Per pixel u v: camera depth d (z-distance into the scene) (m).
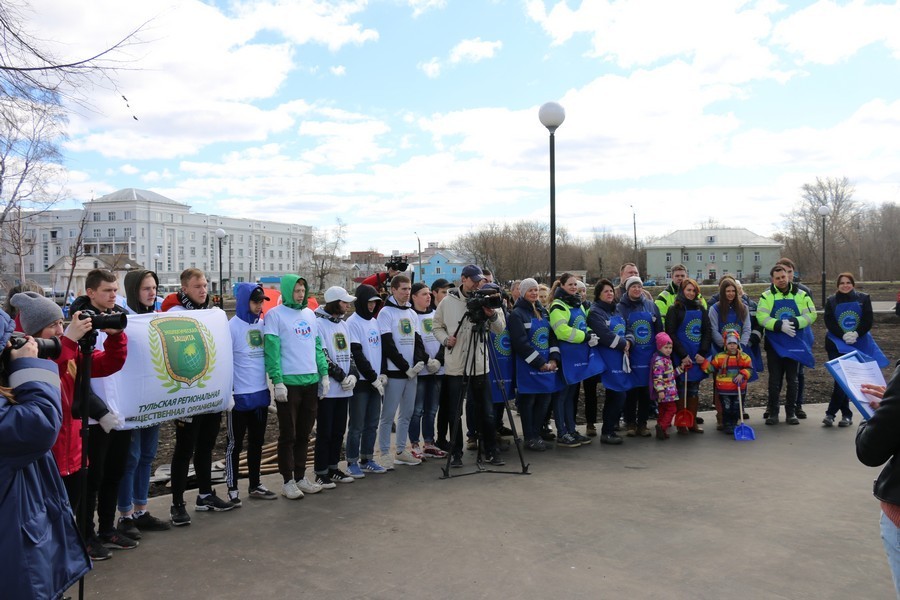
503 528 4.86
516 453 7.31
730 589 3.78
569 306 7.54
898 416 2.31
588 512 5.18
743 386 7.86
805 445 7.29
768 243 96.81
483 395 6.73
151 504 5.57
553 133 9.47
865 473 6.16
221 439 8.35
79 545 2.77
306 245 103.69
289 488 5.72
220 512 5.36
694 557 4.25
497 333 7.04
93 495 4.42
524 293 7.39
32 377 2.56
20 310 3.14
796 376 8.30
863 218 69.00
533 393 7.27
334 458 6.21
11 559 2.44
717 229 101.75
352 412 6.37
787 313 8.23
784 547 4.40
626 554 4.32
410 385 6.88
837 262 67.00
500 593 3.78
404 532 4.82
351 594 3.81
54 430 2.54
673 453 7.07
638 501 5.44
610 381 7.53
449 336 6.79
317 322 6.09
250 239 116.38
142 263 97.19
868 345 8.38
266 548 4.55
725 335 8.00
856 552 4.30
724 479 6.03
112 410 4.39
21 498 2.49
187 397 4.89
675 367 7.96
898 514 2.35
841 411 8.54
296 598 3.77
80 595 3.00
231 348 5.36
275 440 8.28
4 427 2.38
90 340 3.54
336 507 5.46
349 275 102.50
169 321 4.91
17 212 16.56
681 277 8.73
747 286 51.44
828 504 5.28
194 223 105.94
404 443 6.94
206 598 3.79
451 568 4.15
